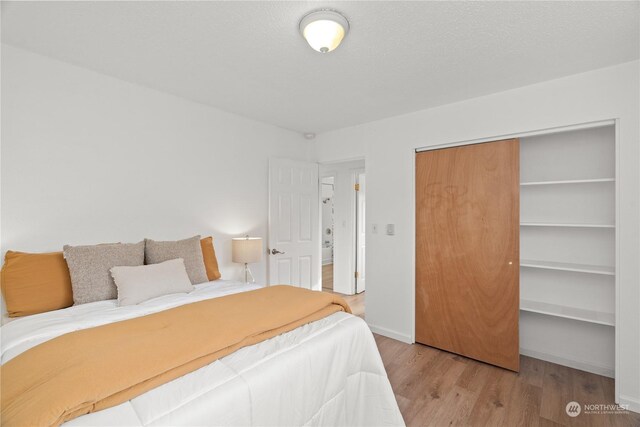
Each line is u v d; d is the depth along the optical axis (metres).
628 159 2.03
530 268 2.78
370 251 3.37
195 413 0.97
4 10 1.57
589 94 2.17
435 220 2.91
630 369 2.00
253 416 1.12
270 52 1.96
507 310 2.52
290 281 3.65
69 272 1.93
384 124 3.28
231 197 3.16
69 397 0.90
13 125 1.93
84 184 2.21
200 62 2.10
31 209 1.99
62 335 1.34
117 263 2.05
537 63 2.07
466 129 2.71
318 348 1.46
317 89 2.54
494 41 1.81
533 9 1.53
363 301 4.46
